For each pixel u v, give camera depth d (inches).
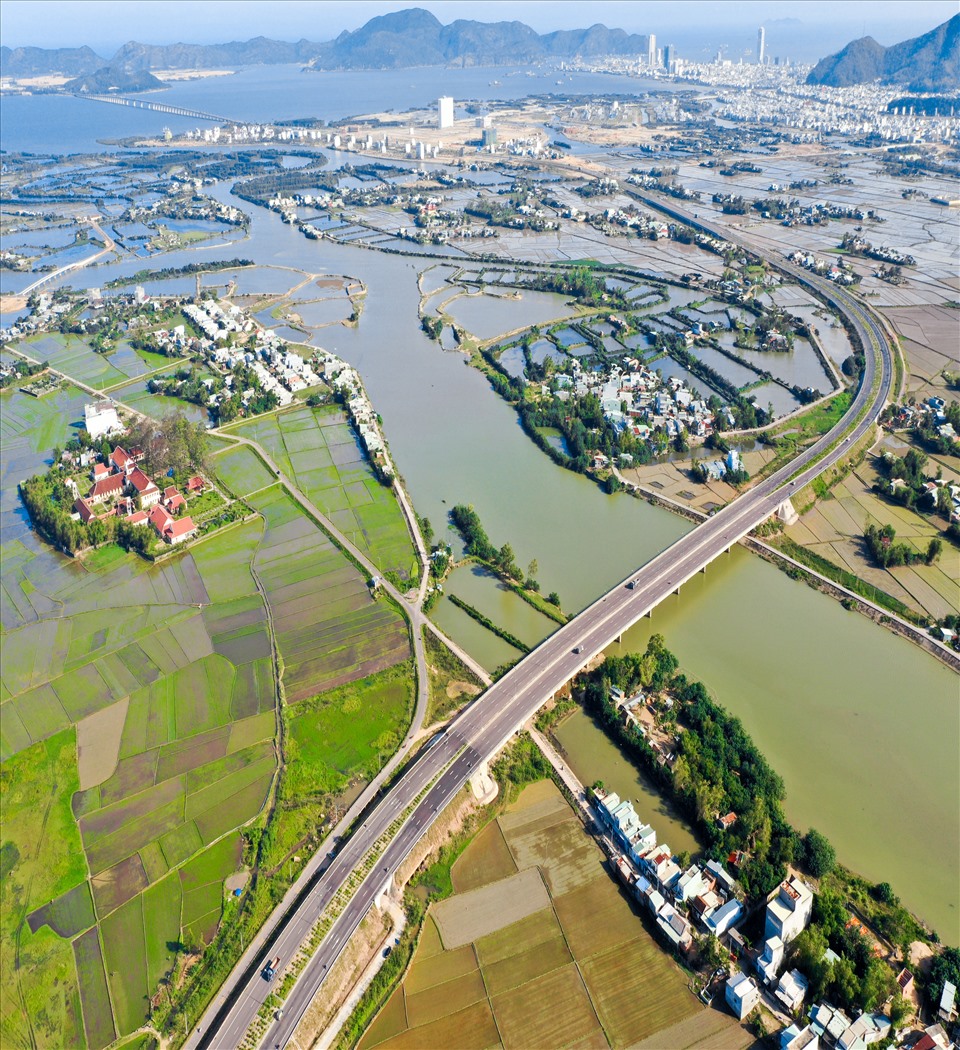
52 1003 5762.8
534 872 6702.8
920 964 5816.9
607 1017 5664.4
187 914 6318.9
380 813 6948.8
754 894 6195.9
